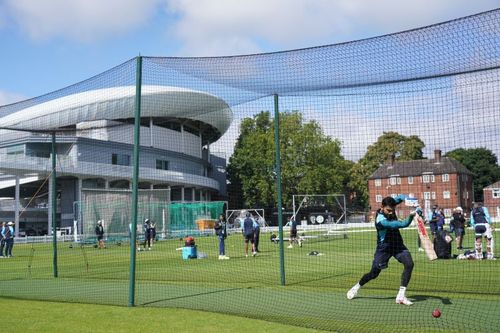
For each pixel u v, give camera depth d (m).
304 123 16.20
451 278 12.33
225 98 11.41
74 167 55.31
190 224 45.38
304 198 43.53
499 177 14.52
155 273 15.53
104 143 57.09
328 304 9.12
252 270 15.62
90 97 15.70
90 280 13.86
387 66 9.32
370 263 16.80
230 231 42.69
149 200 41.00
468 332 6.75
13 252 30.45
